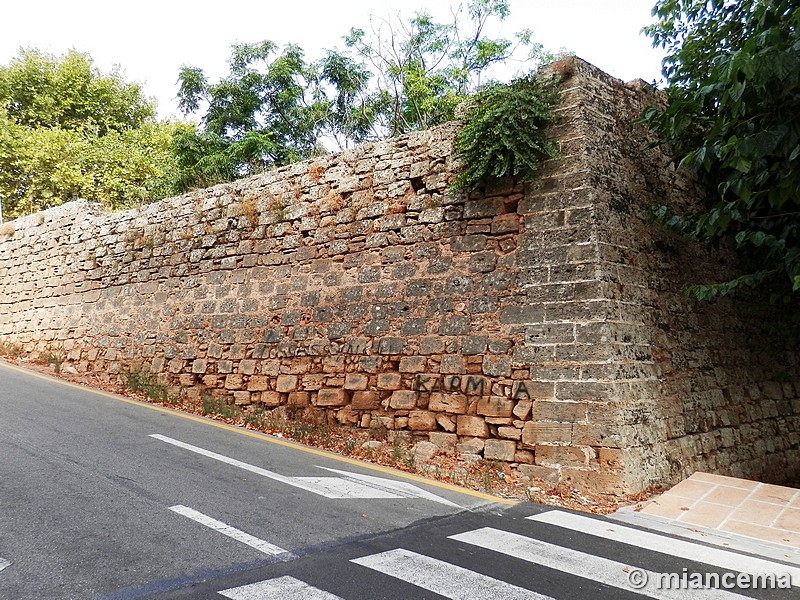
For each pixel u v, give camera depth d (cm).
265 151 1778
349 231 919
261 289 1021
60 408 890
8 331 1605
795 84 543
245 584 355
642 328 699
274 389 955
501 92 732
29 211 2131
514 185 750
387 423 802
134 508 479
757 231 713
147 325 1204
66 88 2459
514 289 724
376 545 430
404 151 876
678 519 535
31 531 421
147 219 1260
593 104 728
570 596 359
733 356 846
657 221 771
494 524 497
